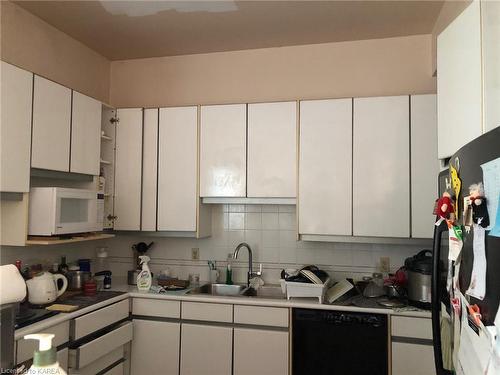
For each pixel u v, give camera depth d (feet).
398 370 7.07
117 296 8.07
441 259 3.86
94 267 10.14
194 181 9.14
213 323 8.10
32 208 7.23
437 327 3.61
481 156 2.43
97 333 7.54
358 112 8.29
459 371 2.91
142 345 8.41
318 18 8.29
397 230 7.98
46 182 8.60
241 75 10.05
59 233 7.22
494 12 3.02
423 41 9.02
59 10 8.04
